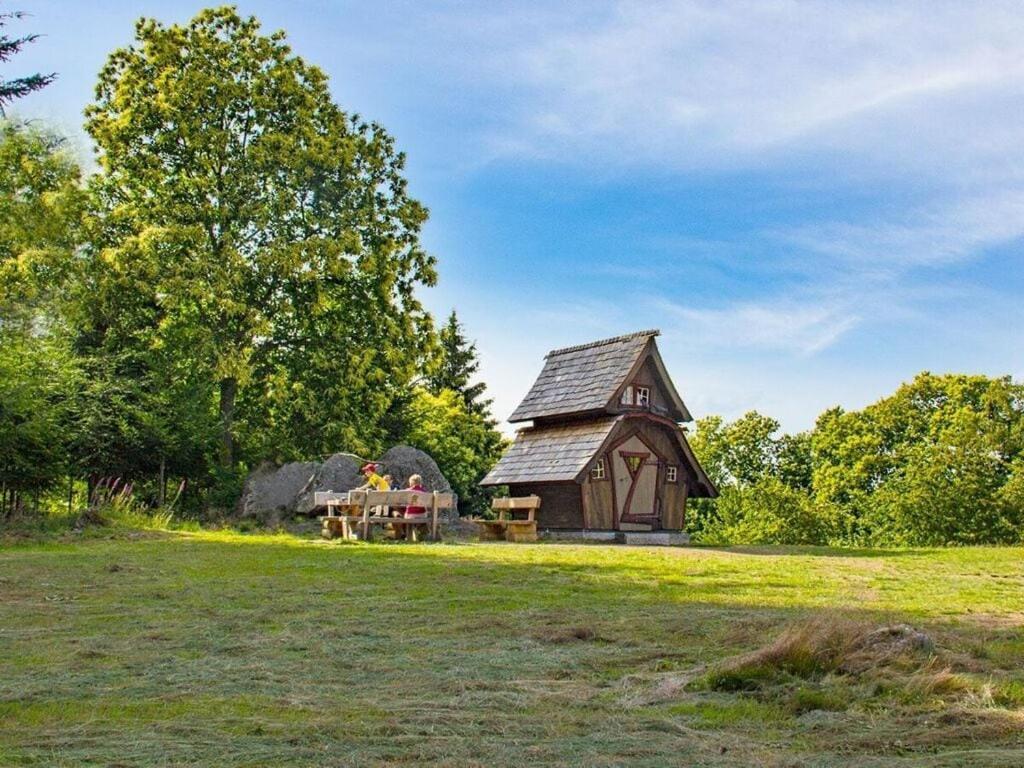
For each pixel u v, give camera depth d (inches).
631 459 1088.8
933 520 1793.8
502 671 258.4
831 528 1973.4
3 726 202.5
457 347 2957.7
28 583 453.4
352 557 623.2
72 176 1362.0
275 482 1123.9
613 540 1050.7
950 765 170.9
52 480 1032.8
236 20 1382.9
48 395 1075.3
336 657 277.4
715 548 831.7
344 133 1416.1
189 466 1185.4
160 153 1328.7
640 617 352.2
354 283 1380.4
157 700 225.0
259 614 359.6
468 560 608.4
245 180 1283.2
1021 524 1737.2
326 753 181.8
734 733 197.5
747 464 2447.1
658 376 1120.2
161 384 1203.2
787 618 342.6
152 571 515.5
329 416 1357.0
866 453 2170.3
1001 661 259.8
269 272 1290.6
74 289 1273.4
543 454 1099.9
